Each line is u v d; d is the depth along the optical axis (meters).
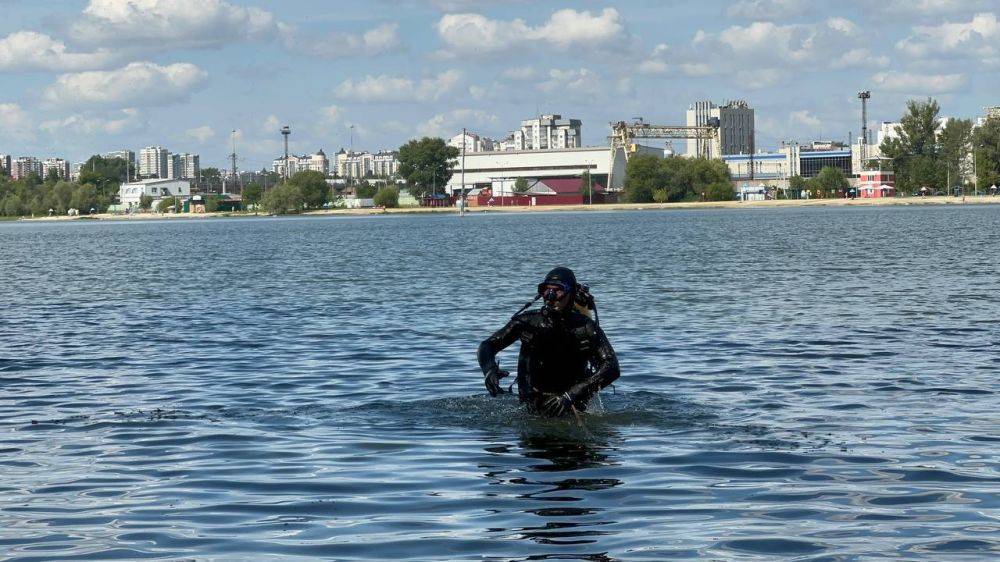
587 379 12.80
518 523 8.56
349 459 10.91
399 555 7.76
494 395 12.92
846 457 10.68
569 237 83.88
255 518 8.81
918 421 12.50
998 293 29.45
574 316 13.01
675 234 84.31
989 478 9.71
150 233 128.25
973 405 13.48
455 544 8.02
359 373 17.17
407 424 12.70
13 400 14.96
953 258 45.59
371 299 31.48
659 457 10.80
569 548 7.89
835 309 26.08
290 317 26.52
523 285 35.91
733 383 15.55
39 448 11.67
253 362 18.61
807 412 13.20
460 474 10.22
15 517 8.95
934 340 20.06
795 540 7.99
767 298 29.41
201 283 40.34
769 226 98.50
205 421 13.14
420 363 18.19
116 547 8.08
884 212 148.00
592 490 9.55
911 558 7.52
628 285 35.06
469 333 22.47
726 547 7.86
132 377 17.08
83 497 9.58
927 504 8.91
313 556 7.76
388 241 84.06
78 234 131.12
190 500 9.42
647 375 16.45
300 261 55.72
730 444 11.35
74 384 16.41
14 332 24.14
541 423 12.58
